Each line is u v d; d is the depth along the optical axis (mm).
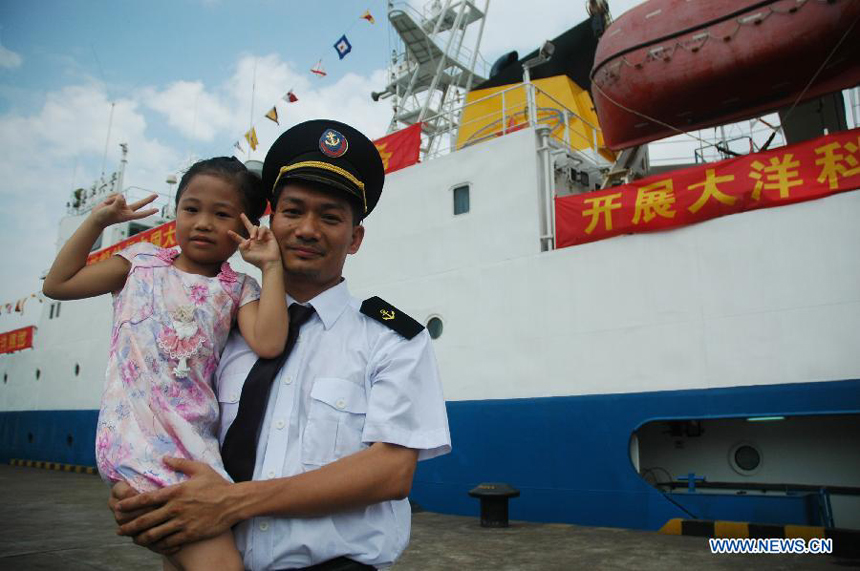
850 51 5715
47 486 11273
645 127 7133
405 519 1737
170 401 1603
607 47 7012
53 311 15555
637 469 6508
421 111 12719
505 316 7547
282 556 1439
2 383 17016
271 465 1536
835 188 5738
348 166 1803
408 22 13305
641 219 6688
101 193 16453
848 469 6352
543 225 7656
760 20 5941
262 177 1951
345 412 1590
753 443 6867
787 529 5734
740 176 6211
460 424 7629
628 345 6621
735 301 6086
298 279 1789
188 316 1691
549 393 7043
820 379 5551
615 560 5270
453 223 8258
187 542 1382
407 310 8445
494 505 6797
